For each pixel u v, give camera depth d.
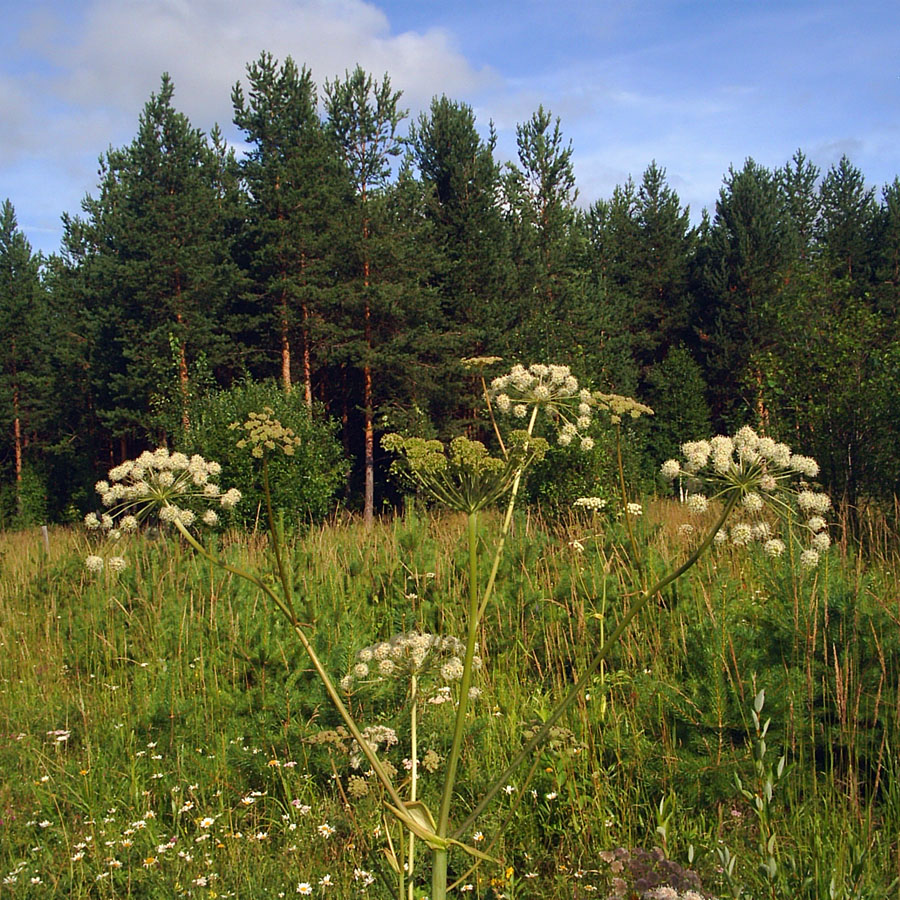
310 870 3.69
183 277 26.88
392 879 3.39
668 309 37.25
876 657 4.43
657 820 3.64
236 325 27.52
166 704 5.34
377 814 3.76
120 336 27.58
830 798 3.83
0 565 11.36
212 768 4.70
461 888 3.41
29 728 5.68
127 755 5.09
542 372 3.70
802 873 3.18
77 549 10.04
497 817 3.93
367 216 25.77
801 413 12.00
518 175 30.48
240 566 7.98
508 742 4.59
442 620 6.17
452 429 26.53
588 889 3.34
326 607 6.89
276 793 4.57
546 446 2.64
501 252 28.25
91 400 33.34
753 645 4.82
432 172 29.16
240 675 5.92
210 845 4.04
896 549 7.60
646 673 4.75
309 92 27.88
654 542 7.38
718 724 4.17
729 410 29.19
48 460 36.03
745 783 3.88
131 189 27.67
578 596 6.37
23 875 3.76
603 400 3.69
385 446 2.67
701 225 39.00
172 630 6.73
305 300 25.84
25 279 35.78
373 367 26.06
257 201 27.16
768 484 2.67
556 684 5.23
